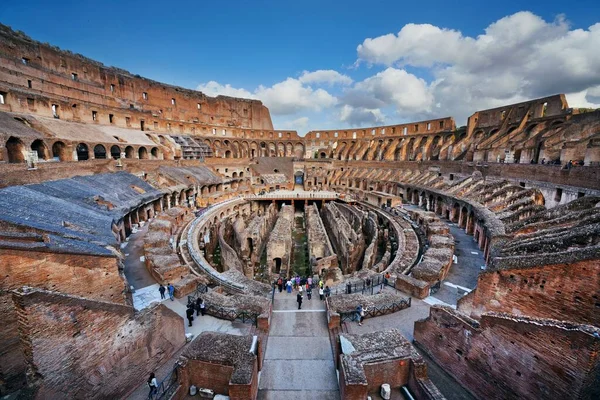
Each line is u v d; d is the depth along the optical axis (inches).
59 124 1674.5
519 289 492.1
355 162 3058.6
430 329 508.1
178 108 3105.3
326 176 3024.1
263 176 2989.7
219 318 642.2
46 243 576.1
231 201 2154.3
